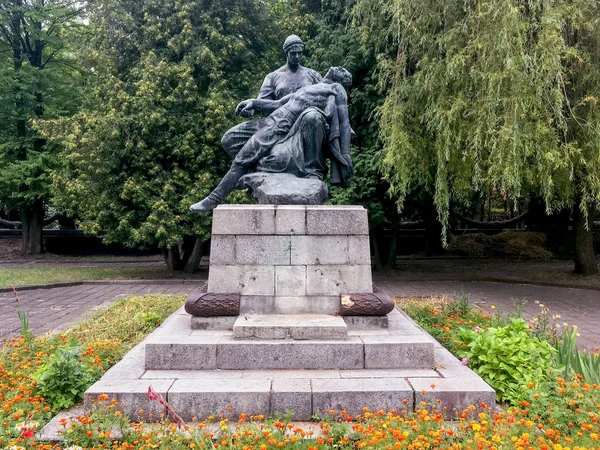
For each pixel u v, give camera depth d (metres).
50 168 16.89
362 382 3.64
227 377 3.76
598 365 4.16
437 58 8.86
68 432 3.10
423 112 9.50
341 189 11.89
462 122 8.58
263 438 2.93
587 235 12.95
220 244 4.70
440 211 9.27
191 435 3.00
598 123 8.14
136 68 12.56
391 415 3.17
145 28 12.77
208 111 11.94
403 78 9.47
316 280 4.68
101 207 12.09
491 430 3.00
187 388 3.52
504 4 7.42
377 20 10.28
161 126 12.19
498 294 10.46
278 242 4.70
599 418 3.11
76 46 14.23
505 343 4.08
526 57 7.29
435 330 5.54
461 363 4.14
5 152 17.03
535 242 18.94
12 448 2.81
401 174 9.47
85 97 15.66
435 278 13.02
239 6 13.58
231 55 13.58
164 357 3.97
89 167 11.64
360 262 4.71
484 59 7.93
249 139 5.65
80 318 7.72
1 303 9.59
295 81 6.00
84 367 4.01
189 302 4.52
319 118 5.33
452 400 3.47
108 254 21.70
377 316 4.55
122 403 3.45
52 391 3.73
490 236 19.83
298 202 4.99
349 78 5.74
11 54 18.72
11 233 22.16
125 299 8.38
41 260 19.28
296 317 4.45
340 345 3.97
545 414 3.29
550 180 8.05
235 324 4.15
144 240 12.11
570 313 8.36
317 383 3.61
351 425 3.23
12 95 16.81
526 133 7.84
